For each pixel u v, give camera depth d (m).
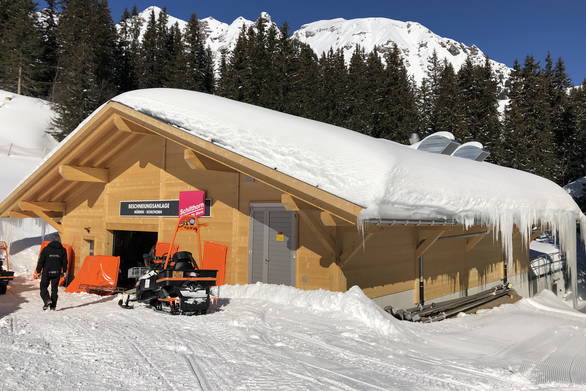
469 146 16.81
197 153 8.83
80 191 14.13
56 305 8.82
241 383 4.02
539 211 11.47
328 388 3.99
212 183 10.38
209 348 5.16
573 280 13.52
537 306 13.22
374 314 6.85
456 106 52.78
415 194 7.27
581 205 38.56
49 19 67.62
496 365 5.23
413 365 4.92
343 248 8.17
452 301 11.24
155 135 11.67
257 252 9.41
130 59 67.00
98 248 13.24
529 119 53.59
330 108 56.50
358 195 6.46
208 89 67.38
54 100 52.94
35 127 46.97
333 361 4.86
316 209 7.68
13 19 58.00
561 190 14.27
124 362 4.50
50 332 5.70
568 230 13.29
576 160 54.38
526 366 5.31
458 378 4.52
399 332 6.50
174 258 7.77
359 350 5.40
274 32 67.38
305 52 65.62
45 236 19.38
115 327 6.13
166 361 4.59
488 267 14.70
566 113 58.12
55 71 62.12
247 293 8.64
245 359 4.78
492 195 9.80
